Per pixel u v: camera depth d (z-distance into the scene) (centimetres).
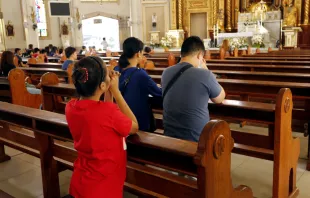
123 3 1912
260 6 1628
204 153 152
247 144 283
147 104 269
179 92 226
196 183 175
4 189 302
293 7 1630
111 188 171
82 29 1861
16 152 392
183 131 228
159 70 509
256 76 422
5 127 310
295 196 274
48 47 1320
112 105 168
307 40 1670
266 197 273
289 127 253
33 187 305
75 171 176
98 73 162
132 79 258
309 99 359
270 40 1609
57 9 1702
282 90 239
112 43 1961
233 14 1800
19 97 442
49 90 385
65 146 255
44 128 246
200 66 243
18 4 1606
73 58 570
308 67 478
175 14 1855
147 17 1923
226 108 270
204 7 1834
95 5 1855
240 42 1504
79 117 164
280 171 248
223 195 173
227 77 446
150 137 184
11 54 486
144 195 208
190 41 233
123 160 177
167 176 188
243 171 324
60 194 287
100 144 164
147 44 1933
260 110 248
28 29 1634
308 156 321
